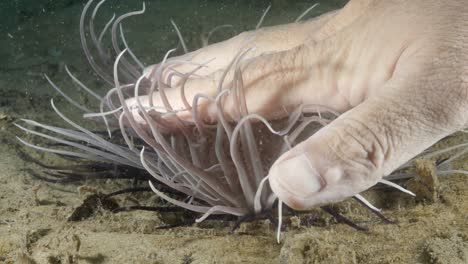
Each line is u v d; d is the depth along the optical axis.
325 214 0.40
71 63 1.07
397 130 0.30
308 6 1.34
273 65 0.37
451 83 0.31
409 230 0.38
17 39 1.36
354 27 0.36
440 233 0.37
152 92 0.42
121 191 0.44
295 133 0.39
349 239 0.37
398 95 0.31
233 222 0.40
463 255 0.35
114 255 0.37
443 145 0.49
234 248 0.37
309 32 0.42
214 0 1.49
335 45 0.36
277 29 0.44
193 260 0.36
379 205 0.41
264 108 0.38
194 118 0.40
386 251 0.36
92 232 0.40
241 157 0.41
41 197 0.45
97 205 0.43
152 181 0.46
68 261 0.37
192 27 1.27
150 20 1.39
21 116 0.71
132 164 0.47
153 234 0.39
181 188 0.41
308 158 0.29
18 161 0.55
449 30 0.32
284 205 0.40
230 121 0.40
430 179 0.40
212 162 0.43
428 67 0.31
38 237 0.40
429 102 0.30
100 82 0.91
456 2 0.34
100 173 0.49
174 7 1.49
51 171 0.52
